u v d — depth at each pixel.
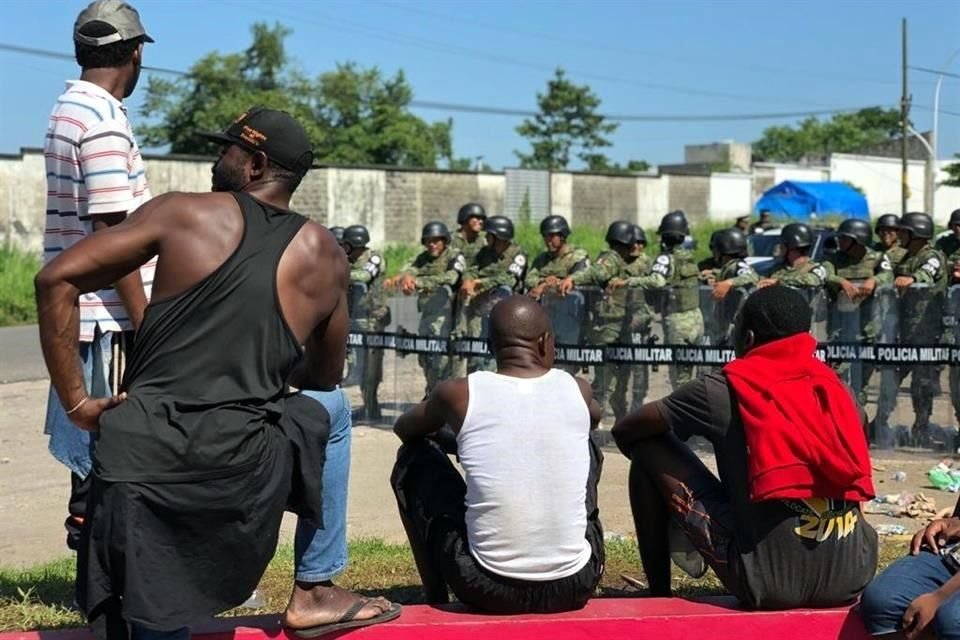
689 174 44.38
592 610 3.60
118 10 3.86
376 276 11.08
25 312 22.86
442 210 36.91
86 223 3.85
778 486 3.47
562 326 9.95
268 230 3.01
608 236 10.23
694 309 9.72
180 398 2.91
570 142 62.03
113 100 3.86
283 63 52.41
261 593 5.08
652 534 4.14
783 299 3.70
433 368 10.72
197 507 2.87
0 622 4.41
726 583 3.71
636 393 9.85
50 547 6.28
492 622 3.46
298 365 3.29
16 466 8.67
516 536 3.48
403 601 5.01
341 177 34.41
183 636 3.10
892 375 9.43
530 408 3.55
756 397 3.56
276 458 3.01
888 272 9.58
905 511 7.00
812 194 34.62
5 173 27.27
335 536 3.42
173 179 30.55
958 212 11.15
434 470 3.95
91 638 3.35
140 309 3.62
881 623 3.54
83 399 2.97
